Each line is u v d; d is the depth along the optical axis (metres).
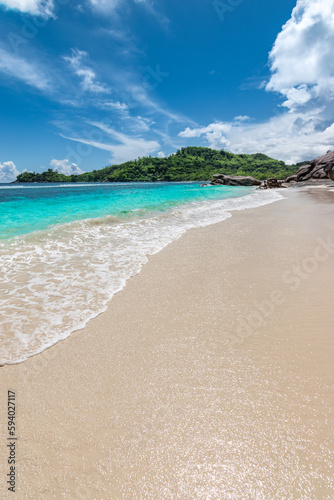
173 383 2.31
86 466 1.69
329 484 1.52
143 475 1.62
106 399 2.17
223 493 1.50
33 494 1.54
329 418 1.92
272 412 1.99
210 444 1.78
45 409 2.08
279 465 1.63
